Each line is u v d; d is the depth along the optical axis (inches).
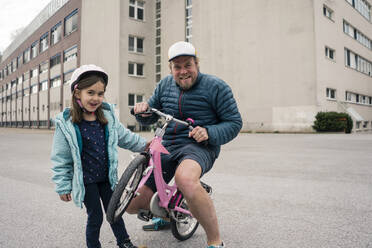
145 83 1216.2
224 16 1058.7
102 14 1245.7
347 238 101.6
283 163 272.1
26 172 238.2
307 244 97.3
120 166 264.7
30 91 2032.5
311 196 157.4
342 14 1003.3
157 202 89.7
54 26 1696.6
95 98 82.3
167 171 98.8
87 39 1362.0
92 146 85.7
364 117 1135.0
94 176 86.3
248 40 992.9
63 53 1598.2
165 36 1233.4
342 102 971.9
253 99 979.3
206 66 1113.4
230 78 1040.8
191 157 88.3
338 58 970.7
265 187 178.5
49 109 1726.1
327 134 756.0
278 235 105.5
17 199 157.0
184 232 104.2
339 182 190.7
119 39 1143.0
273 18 932.0
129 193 80.0
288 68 899.4
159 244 98.9
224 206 140.9
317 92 843.4
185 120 101.9
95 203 85.8
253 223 118.0
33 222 121.9
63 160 83.0
